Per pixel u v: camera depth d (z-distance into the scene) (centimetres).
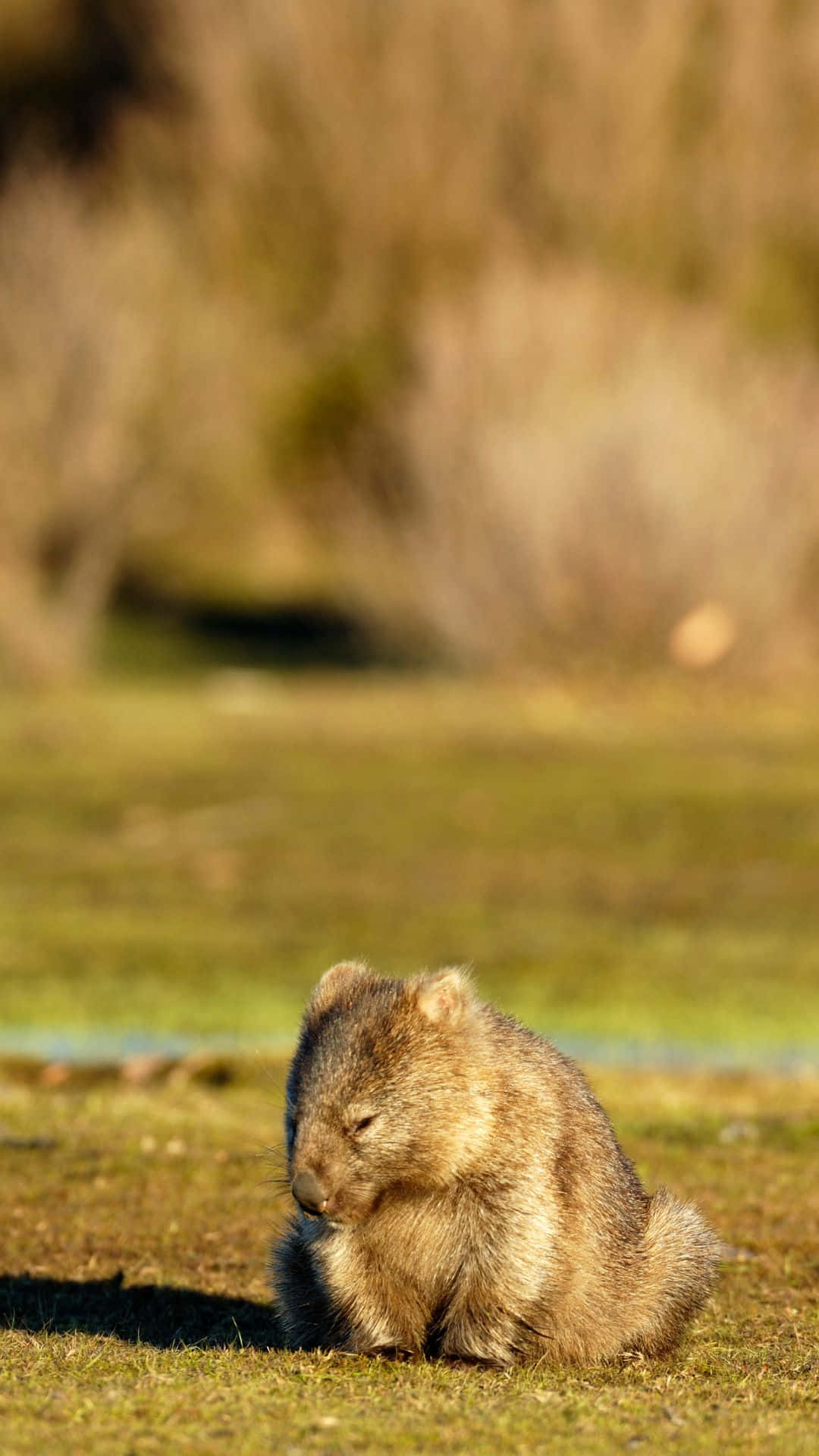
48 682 9312
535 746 7581
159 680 9731
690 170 12669
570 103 12662
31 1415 1459
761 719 8250
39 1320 1973
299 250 13138
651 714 8325
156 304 10669
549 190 12638
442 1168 1638
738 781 7038
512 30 12800
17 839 6125
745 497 8656
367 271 13088
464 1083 1642
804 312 12656
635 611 8656
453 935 5003
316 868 5828
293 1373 1622
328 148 13012
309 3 12900
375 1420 1460
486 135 12888
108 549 10331
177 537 12531
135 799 6712
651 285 12312
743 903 5459
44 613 9756
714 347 9312
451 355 9269
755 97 12656
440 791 6881
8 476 10012
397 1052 1642
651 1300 1764
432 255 13000
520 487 8781
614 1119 3094
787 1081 3441
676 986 4481
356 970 1753
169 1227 2356
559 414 8919
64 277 10388
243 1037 3872
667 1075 3500
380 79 12975
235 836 6231
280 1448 1387
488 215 12912
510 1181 1647
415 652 9850
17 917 5094
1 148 14088
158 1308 2034
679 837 6284
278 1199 2489
